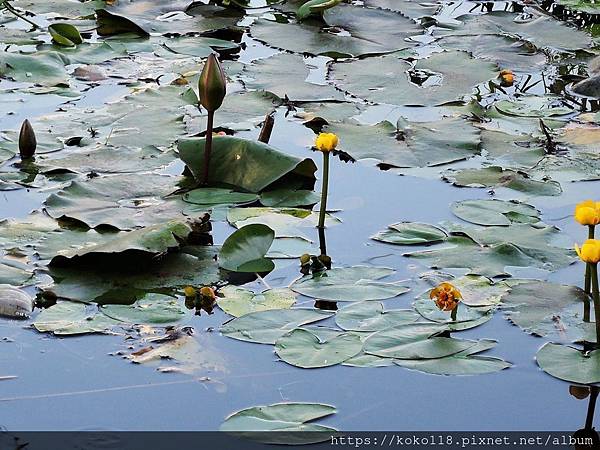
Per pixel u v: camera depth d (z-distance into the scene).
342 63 5.42
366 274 3.12
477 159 4.16
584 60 5.70
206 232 3.43
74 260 3.16
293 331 2.77
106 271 3.13
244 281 3.09
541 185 3.86
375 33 6.05
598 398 2.51
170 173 3.93
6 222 3.41
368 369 2.62
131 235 3.17
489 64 5.43
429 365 2.63
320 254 3.29
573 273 3.15
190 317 2.87
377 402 2.49
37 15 6.35
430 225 3.49
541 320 2.84
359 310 2.89
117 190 3.67
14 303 2.88
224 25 6.20
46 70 5.14
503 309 2.91
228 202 3.63
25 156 4.03
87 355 2.68
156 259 3.22
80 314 2.88
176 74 5.25
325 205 3.47
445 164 4.10
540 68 5.54
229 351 2.70
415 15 6.53
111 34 6.00
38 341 2.74
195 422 2.40
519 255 3.24
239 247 3.24
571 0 7.04
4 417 2.42
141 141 4.20
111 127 4.37
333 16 6.24
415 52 5.75
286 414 2.42
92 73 5.20
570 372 2.60
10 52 5.29
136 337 2.76
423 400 2.50
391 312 2.88
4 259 3.15
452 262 3.21
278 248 3.32
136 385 2.55
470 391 2.54
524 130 4.53
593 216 2.81
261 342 2.74
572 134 4.44
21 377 2.58
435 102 4.89
